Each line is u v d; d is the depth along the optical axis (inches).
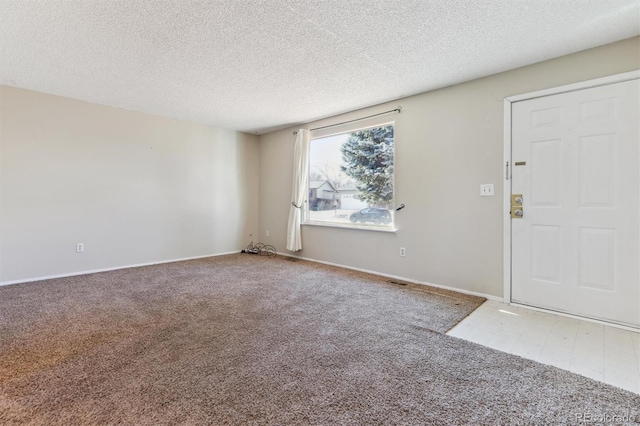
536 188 106.3
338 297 118.5
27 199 137.2
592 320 96.1
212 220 203.9
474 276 121.6
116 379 63.5
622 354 75.4
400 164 144.3
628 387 62.2
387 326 91.7
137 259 171.8
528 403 57.1
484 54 99.7
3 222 131.6
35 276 139.9
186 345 78.7
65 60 106.0
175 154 184.9
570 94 99.3
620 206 91.5
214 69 112.7
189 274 153.9
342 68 111.0
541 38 89.9
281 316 99.0
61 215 146.3
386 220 153.4
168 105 157.1
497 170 115.0
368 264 159.5
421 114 136.6
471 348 78.4
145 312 101.5
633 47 89.3
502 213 114.0
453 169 126.6
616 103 91.7
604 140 93.7
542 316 100.2
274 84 126.9
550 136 103.2
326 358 73.0
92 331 86.6
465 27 84.6
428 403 57.1
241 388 61.1
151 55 102.0
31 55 102.2
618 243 92.0
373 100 146.4
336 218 179.0
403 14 79.0
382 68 110.9
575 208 99.0
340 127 172.4
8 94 131.3
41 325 90.4
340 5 75.5
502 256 114.1
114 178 161.9
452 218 127.3
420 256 138.1
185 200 190.4
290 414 53.8
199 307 106.8
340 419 52.7
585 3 74.0
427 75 116.9
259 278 146.7
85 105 151.4
